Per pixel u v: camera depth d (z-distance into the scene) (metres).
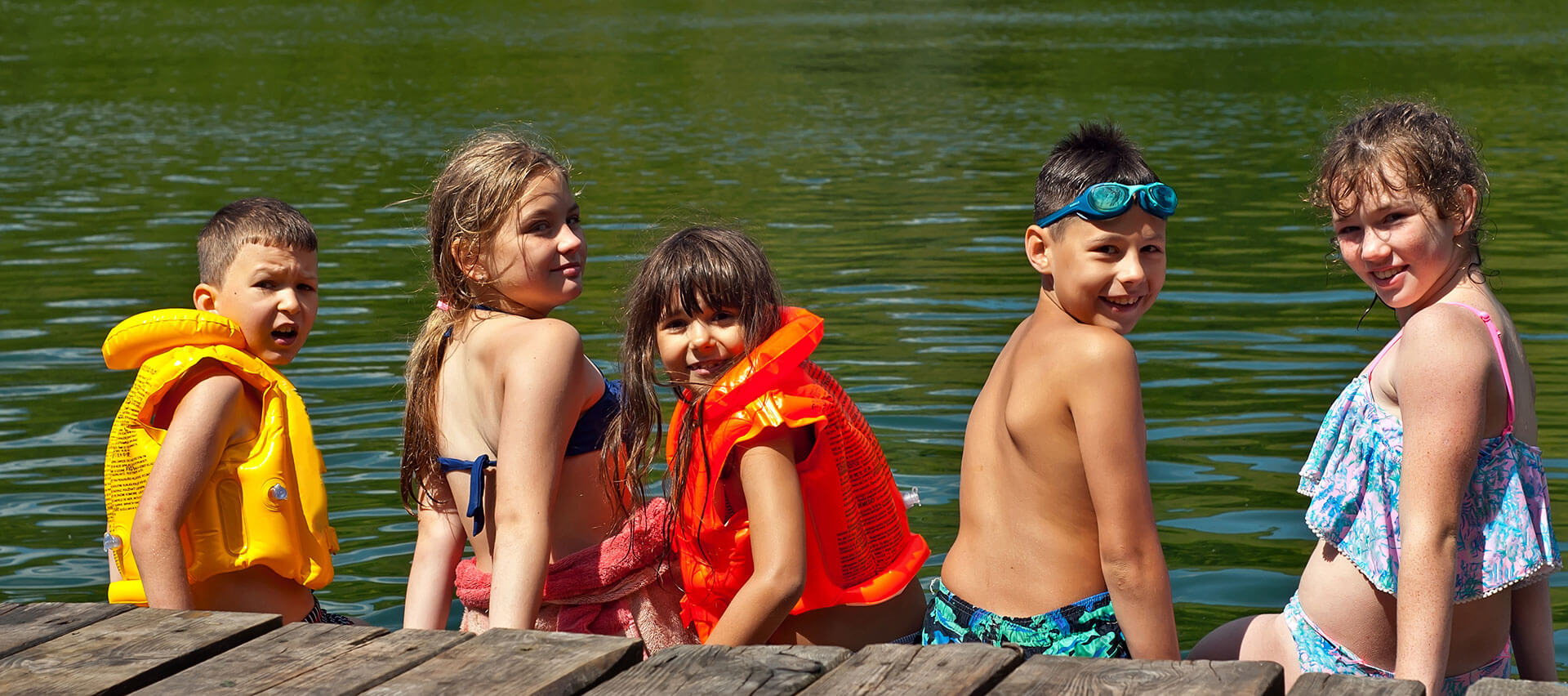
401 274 10.77
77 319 9.38
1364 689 2.43
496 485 3.52
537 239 3.60
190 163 18.56
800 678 2.53
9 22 45.88
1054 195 3.27
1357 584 3.28
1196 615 4.55
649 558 3.59
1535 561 3.08
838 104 26.78
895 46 40.00
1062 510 3.26
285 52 37.88
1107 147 3.28
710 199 15.12
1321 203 3.35
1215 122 22.91
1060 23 47.81
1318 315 9.04
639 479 3.58
